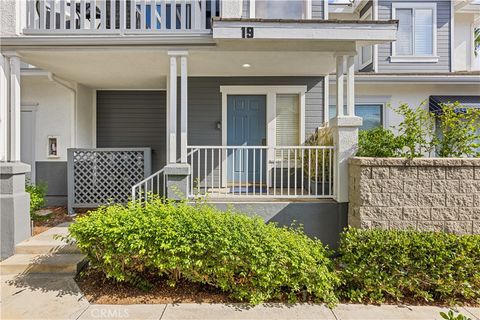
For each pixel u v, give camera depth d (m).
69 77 6.07
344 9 8.95
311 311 3.00
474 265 3.17
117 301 3.16
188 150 6.19
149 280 3.50
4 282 3.60
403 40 7.68
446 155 4.04
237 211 4.44
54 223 5.25
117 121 7.19
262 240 3.27
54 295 3.29
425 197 3.81
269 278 3.13
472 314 2.94
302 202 4.47
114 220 3.36
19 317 2.89
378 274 3.20
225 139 6.23
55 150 6.53
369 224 3.83
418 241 3.29
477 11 8.58
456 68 8.90
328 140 5.03
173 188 4.44
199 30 4.64
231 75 6.16
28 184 6.06
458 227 3.77
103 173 6.05
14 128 4.49
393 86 6.87
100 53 4.62
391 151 4.12
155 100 7.23
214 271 3.21
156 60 4.98
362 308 3.05
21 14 4.64
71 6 4.73
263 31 4.22
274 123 6.25
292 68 5.66
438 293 3.19
